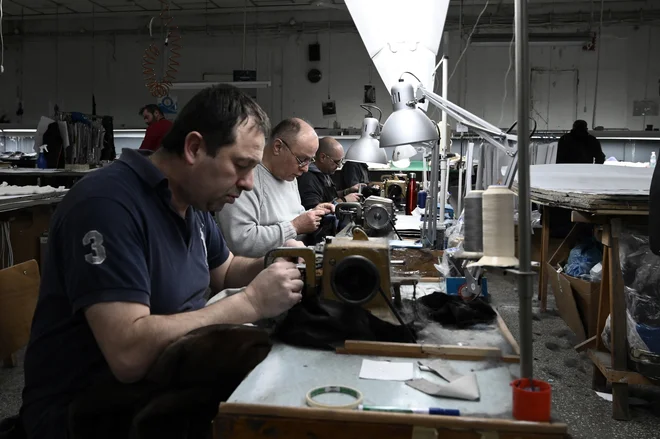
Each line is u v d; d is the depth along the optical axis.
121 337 1.00
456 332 1.26
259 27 8.65
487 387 0.98
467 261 1.26
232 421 0.87
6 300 1.90
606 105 7.93
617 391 2.27
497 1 7.88
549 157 6.43
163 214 1.18
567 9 7.94
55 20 8.94
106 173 1.13
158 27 8.76
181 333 1.04
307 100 8.69
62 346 1.11
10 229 3.45
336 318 1.17
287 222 2.37
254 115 1.20
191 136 1.15
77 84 9.01
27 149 8.50
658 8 7.73
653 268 2.29
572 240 3.54
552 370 2.77
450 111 1.62
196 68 8.80
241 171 1.20
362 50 8.50
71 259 1.03
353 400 0.91
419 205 4.02
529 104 0.90
